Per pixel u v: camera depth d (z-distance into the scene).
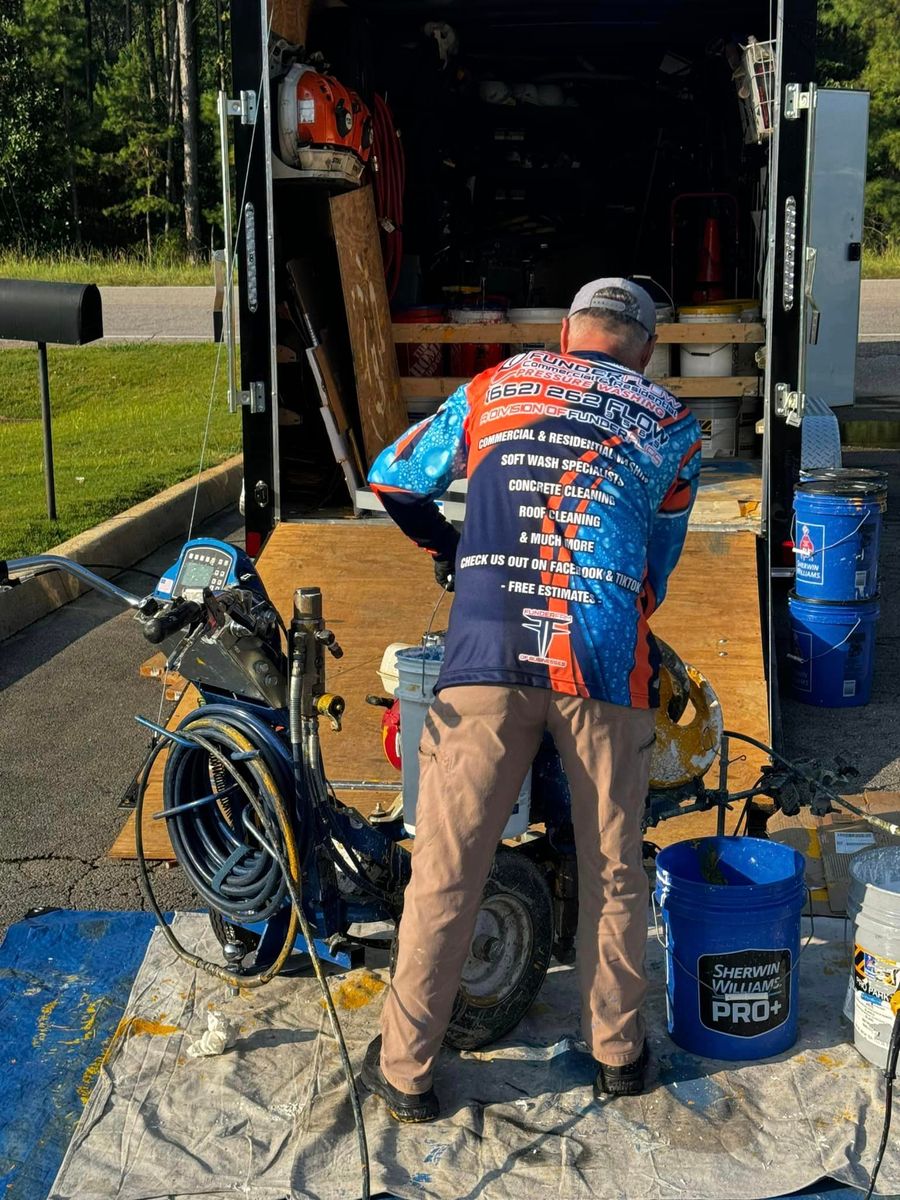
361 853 3.13
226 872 3.17
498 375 2.96
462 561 2.83
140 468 9.73
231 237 5.51
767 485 5.64
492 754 2.76
